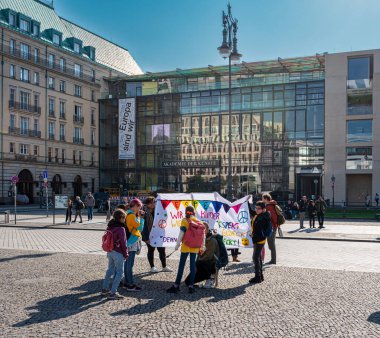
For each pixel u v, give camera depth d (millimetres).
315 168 53656
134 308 8602
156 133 63938
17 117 61500
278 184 55594
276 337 6930
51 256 14844
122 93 72500
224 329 7312
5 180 59156
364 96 50781
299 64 57188
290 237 21359
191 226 9930
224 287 10523
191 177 61312
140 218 11336
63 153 70000
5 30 59750
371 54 50344
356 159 50750
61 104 70062
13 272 11992
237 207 13047
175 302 9094
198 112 61156
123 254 9367
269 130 56281
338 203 51156
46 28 69000
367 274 12031
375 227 27453
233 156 58062
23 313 8164
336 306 8773
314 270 12648
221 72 61406
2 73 59219
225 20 27828
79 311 8336
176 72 62062
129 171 66812
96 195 50094
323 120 53562
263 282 11031
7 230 25312
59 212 44031
